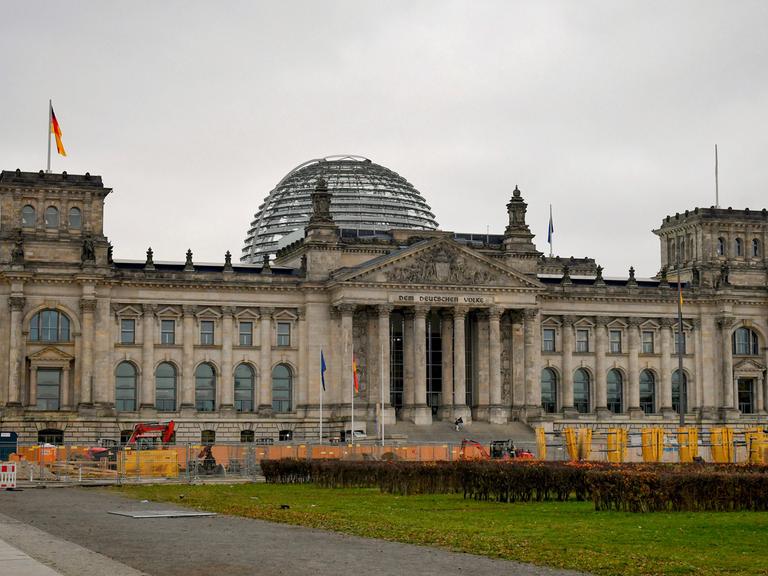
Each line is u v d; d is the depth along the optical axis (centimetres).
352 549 6194
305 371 19800
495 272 19925
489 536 6825
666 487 8575
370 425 19288
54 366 18462
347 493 10912
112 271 18812
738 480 8600
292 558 5822
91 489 11669
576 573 5459
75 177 18825
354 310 19438
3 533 6756
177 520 7806
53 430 18250
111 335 18938
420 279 19538
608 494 8706
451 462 11500
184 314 19325
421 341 19475
